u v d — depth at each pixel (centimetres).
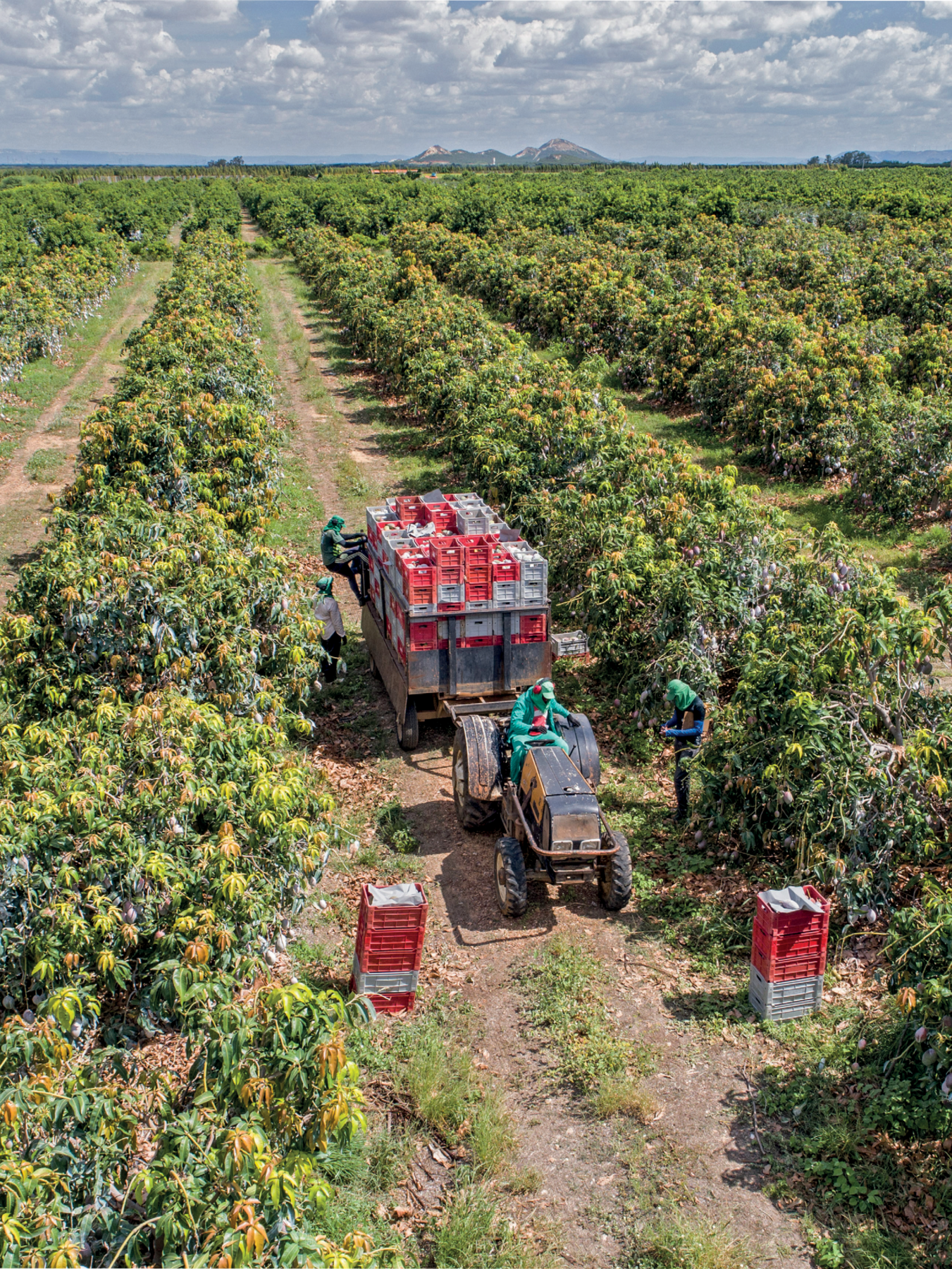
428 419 2397
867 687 873
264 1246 411
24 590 990
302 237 6344
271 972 748
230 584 995
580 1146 620
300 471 2220
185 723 764
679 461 1495
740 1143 618
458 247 4878
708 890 873
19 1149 461
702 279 3403
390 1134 628
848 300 2956
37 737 754
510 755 931
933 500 1723
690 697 962
